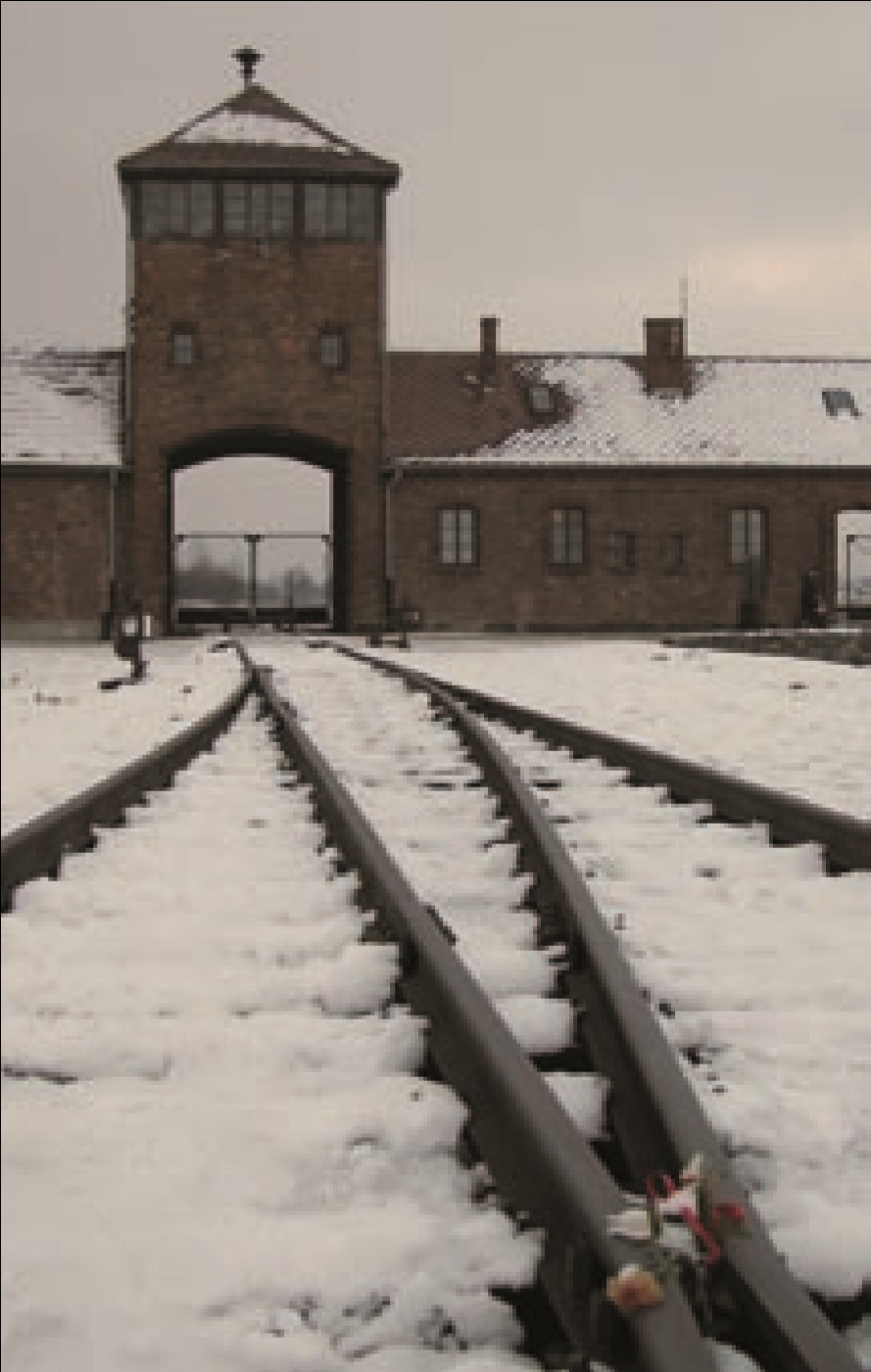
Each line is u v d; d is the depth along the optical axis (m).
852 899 5.96
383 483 45.44
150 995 4.59
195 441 45.12
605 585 45.62
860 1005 4.61
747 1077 3.95
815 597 39.53
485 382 47.47
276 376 45.25
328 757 10.69
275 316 45.25
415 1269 2.96
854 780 9.74
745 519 45.91
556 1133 3.10
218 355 45.12
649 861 6.78
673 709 15.23
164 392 44.91
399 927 4.77
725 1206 2.80
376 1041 4.14
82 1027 4.28
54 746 13.46
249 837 7.37
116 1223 3.17
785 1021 4.34
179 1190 3.32
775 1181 3.34
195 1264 2.99
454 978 4.09
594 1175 2.92
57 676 26.22
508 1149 3.32
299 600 48.22
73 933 5.29
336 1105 3.68
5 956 5.10
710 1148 3.18
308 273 45.34
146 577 44.69
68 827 6.77
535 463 45.25
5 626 43.81
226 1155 3.47
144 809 8.10
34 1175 3.39
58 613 44.00
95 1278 2.96
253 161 44.88
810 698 15.50
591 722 14.16
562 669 23.02
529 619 45.44
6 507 43.94
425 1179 3.40
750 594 45.62
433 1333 2.83
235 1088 3.92
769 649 25.53
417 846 7.37
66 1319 2.83
